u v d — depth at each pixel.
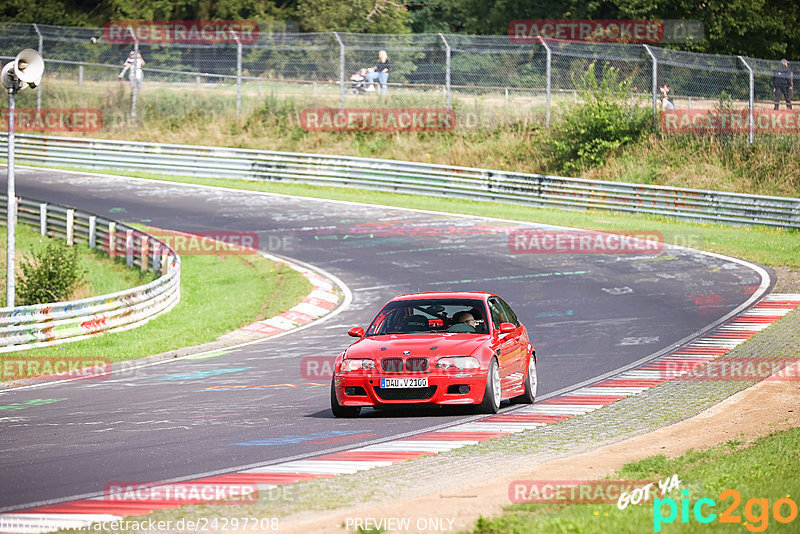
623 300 82.88
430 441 37.00
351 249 110.19
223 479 30.70
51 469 32.88
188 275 102.44
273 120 178.12
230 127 178.12
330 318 82.19
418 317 46.12
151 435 39.66
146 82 191.50
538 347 65.94
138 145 162.50
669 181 141.25
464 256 104.88
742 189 137.12
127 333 78.38
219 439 38.41
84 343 73.81
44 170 163.25
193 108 182.75
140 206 134.62
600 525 21.89
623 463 31.73
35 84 75.00
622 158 148.62
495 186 140.75
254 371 61.38
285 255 108.44
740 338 65.50
